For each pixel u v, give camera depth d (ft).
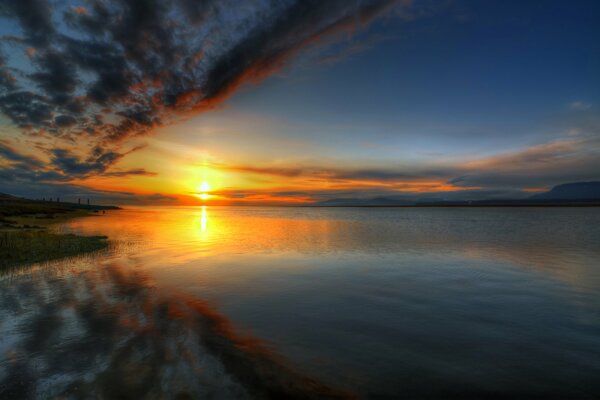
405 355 25.84
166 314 32.63
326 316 34.50
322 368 23.34
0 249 63.77
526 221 234.79
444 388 21.26
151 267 56.85
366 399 19.81
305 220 271.69
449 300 40.78
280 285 46.91
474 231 144.05
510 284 48.88
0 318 30.01
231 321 31.86
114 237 105.70
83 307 33.78
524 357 25.75
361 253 77.82
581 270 58.80
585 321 33.83
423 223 216.54
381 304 38.93
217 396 18.85
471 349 27.17
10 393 18.19
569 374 23.18
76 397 17.97
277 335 28.99
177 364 22.29
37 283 43.29
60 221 187.62
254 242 99.45
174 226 171.73
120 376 20.30
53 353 23.12
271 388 20.25
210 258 68.28
